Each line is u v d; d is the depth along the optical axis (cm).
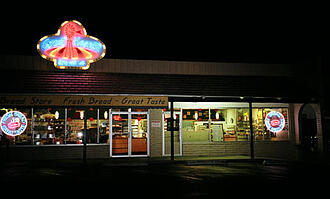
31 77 1354
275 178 1005
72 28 1371
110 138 1485
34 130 1421
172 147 1380
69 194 776
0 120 1388
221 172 1115
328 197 753
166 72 1480
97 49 1389
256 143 1582
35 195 768
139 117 1534
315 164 1305
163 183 912
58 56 1356
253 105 1602
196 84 1468
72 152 1435
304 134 1575
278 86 1534
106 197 743
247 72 1550
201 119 1586
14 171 1143
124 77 1431
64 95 1334
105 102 1359
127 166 1269
